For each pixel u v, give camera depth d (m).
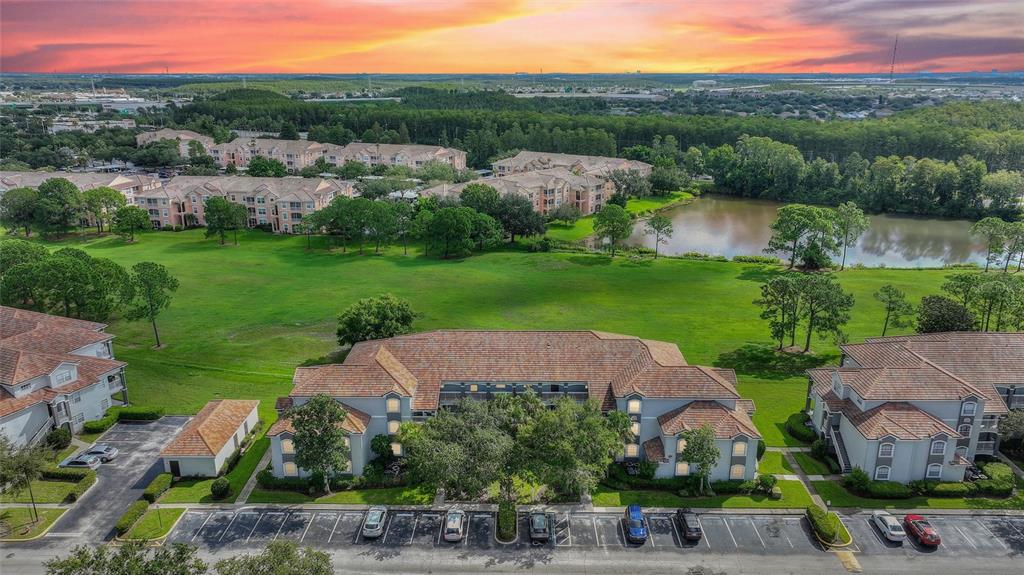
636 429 75.31
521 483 72.44
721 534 64.31
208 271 154.75
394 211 176.25
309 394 73.69
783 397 92.00
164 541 62.84
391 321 99.06
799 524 65.75
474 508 68.62
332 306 130.12
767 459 76.94
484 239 171.25
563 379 78.19
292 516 67.00
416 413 75.75
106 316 120.69
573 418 67.06
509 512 65.69
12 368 80.44
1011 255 151.00
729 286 142.50
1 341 86.31
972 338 84.19
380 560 60.72
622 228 165.25
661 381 75.12
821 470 74.81
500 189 196.50
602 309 128.12
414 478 70.44
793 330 104.81
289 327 118.88
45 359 83.25
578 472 63.88
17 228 188.88
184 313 126.31
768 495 70.12
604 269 156.12
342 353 107.12
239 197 198.25
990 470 71.62
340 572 59.09
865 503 68.81
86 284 109.81
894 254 175.38
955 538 63.50
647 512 67.69
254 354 107.00
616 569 59.69
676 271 154.00
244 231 196.00
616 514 67.50
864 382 75.69
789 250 156.38
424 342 85.25
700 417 72.19
